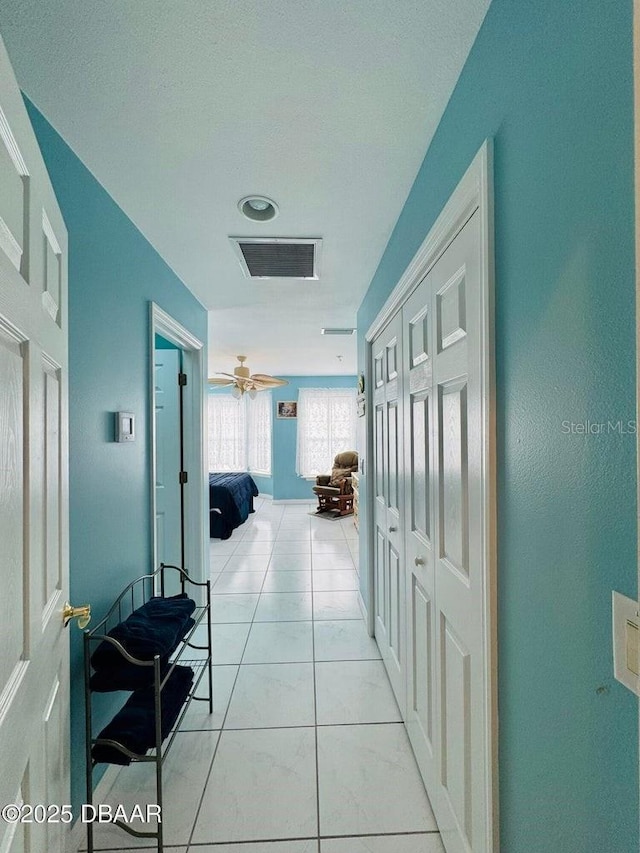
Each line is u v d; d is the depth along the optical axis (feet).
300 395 23.61
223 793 4.70
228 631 8.55
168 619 4.83
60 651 3.15
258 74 3.33
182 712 5.10
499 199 2.71
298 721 5.84
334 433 23.82
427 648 4.55
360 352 9.67
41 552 2.69
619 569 1.70
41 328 2.71
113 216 5.16
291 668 7.17
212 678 6.66
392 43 3.07
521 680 2.51
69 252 4.20
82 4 2.76
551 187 2.13
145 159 4.40
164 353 9.42
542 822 2.28
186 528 9.30
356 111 3.75
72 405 4.24
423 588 4.71
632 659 1.62
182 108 3.69
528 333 2.39
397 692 6.15
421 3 2.78
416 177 4.74
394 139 4.13
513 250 2.54
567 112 1.99
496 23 2.70
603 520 1.79
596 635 1.84
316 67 3.27
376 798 4.61
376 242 6.42
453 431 3.61
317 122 3.89
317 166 4.57
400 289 5.30
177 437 9.36
